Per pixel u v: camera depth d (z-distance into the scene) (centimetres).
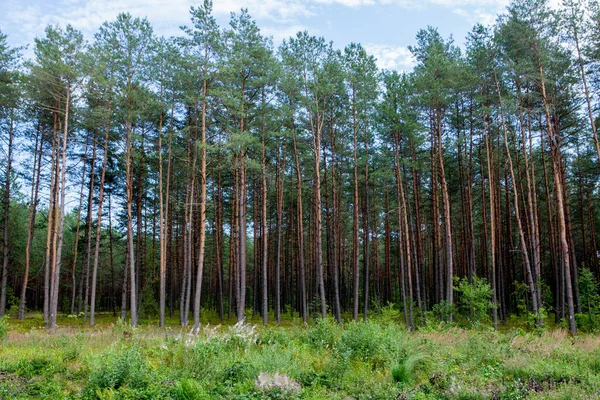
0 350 1295
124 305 3048
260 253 4072
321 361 1119
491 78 2439
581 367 999
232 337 1261
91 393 812
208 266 4678
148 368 950
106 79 2355
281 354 1057
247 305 4844
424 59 2719
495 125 2838
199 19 2342
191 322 3156
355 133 2798
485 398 751
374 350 1152
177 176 3441
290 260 4359
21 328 2341
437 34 2745
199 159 2850
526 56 2267
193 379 861
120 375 869
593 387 780
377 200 3888
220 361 1034
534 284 2383
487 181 3381
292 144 3197
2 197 3275
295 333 1585
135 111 2438
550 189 3216
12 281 4388
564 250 2119
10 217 3528
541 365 992
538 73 2227
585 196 3441
